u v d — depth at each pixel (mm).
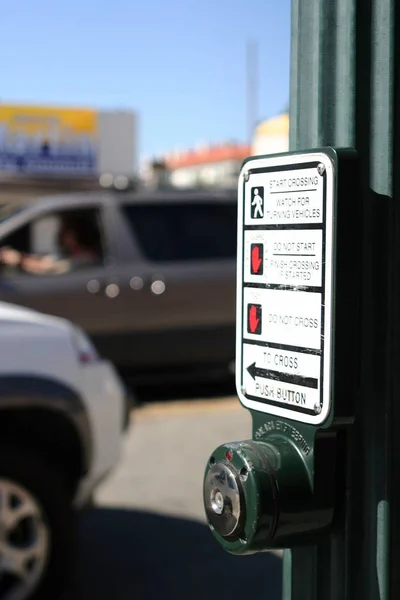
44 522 3719
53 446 3963
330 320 1341
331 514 1448
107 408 4023
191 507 5406
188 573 4449
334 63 1464
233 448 1469
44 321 4008
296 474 1434
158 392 8883
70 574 3768
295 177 1405
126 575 4418
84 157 16766
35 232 8133
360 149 1447
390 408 1435
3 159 16141
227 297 8289
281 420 1483
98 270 8062
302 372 1396
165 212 8367
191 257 8312
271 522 1416
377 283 1436
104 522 5172
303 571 1497
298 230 1400
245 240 1512
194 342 8219
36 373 3793
